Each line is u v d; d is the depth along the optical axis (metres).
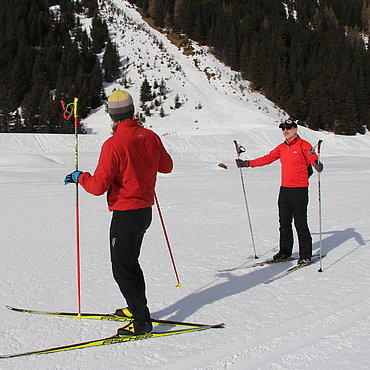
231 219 7.25
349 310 3.26
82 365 2.49
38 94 68.50
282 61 83.88
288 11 125.19
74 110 2.98
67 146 37.75
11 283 3.98
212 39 89.44
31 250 5.25
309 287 3.81
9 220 7.34
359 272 4.21
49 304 3.46
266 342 2.75
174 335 2.88
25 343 2.79
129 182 2.65
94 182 2.54
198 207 8.61
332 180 14.64
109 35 90.81
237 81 77.56
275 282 3.96
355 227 6.34
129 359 2.55
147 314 2.84
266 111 67.69
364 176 16.39
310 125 66.94
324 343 2.73
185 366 2.46
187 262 4.65
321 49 91.50
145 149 2.71
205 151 37.84
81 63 76.44
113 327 3.04
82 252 5.14
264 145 41.25
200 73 78.62
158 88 70.00
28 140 37.72
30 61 77.88
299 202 4.45
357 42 100.81
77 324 3.09
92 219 7.42
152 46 87.56
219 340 2.79
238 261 4.70
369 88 75.62
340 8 130.62
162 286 3.88
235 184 13.64
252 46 81.81
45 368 2.46
